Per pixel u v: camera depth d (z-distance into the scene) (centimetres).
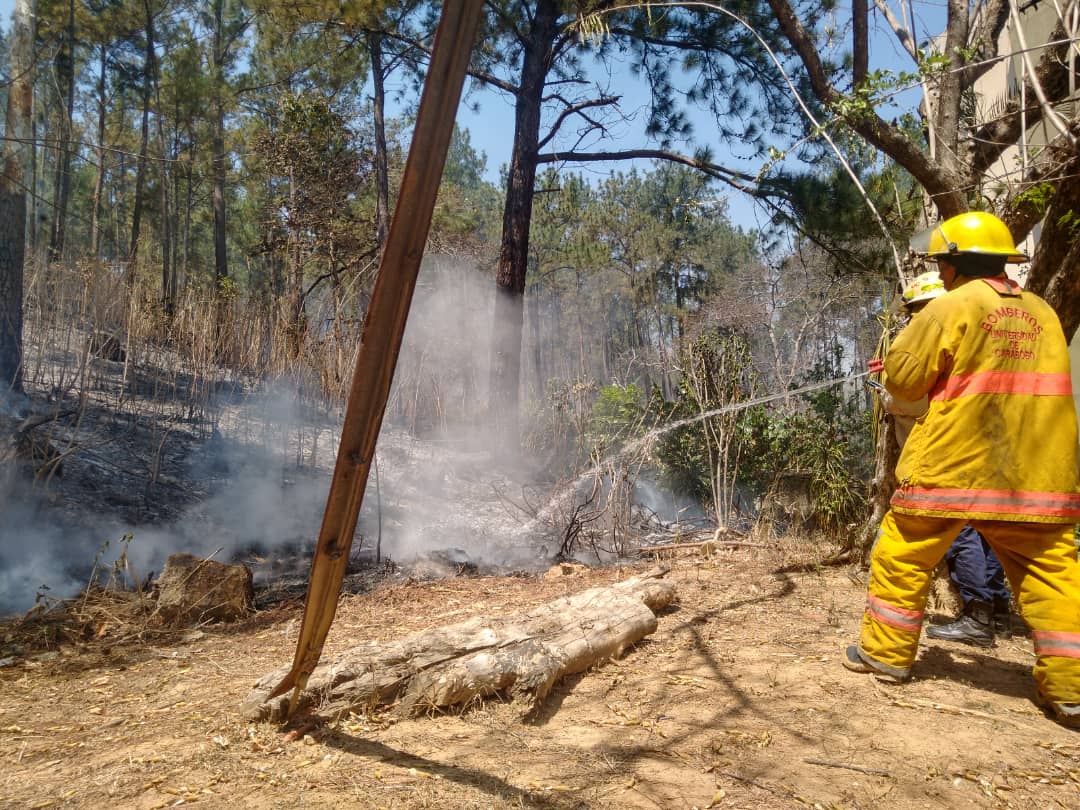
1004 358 310
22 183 629
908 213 654
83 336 801
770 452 777
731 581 536
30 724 313
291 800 244
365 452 257
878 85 474
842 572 545
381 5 1180
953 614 440
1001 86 818
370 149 2002
